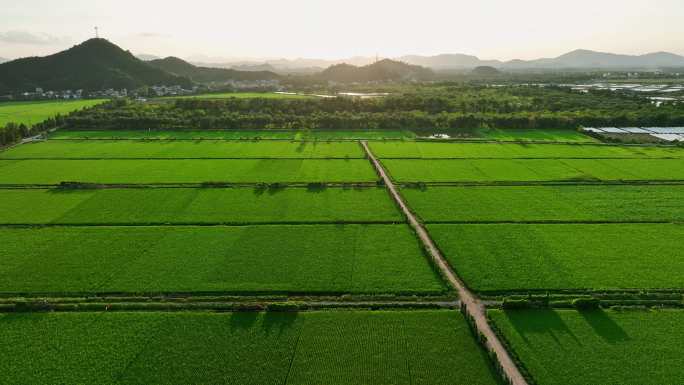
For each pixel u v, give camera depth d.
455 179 97.56
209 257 61.75
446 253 62.41
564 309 49.34
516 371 40.50
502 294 52.81
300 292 53.41
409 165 109.12
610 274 56.66
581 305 49.12
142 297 52.44
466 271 57.47
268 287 54.25
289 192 89.44
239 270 58.25
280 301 51.62
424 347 43.44
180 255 62.31
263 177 99.69
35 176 100.44
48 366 41.03
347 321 47.44
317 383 39.00
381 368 40.75
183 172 103.75
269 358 41.97
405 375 39.88
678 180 95.81
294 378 39.53
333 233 69.75
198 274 57.25
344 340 44.47
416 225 72.94
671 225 71.81
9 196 87.06
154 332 45.75
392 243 66.19
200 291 53.47
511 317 47.84
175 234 69.31
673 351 42.41
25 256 62.00
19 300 50.50
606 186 92.31
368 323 47.09
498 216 76.12
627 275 56.34
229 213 78.00
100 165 110.25
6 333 45.56
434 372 40.25
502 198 85.12
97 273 57.53
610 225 71.94
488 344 43.72
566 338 44.44
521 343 43.75
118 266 59.22
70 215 77.19
